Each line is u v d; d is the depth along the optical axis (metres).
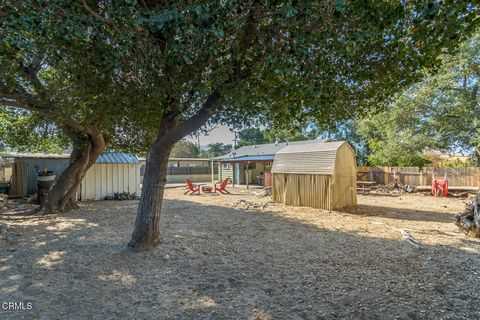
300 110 4.00
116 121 6.10
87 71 3.80
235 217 7.84
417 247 4.81
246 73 3.27
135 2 2.40
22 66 4.44
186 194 14.62
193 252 4.59
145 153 9.54
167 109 4.21
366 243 5.12
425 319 2.59
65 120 6.30
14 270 3.78
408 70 3.25
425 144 14.85
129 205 10.27
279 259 4.27
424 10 2.14
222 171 23.69
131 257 4.26
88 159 8.63
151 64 3.14
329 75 3.03
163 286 3.32
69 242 5.13
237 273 3.72
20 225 6.61
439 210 8.81
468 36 2.44
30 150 9.96
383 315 2.66
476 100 13.26
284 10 2.26
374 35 2.34
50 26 2.54
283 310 2.77
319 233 5.93
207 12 2.33
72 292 3.15
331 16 2.35
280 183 10.54
